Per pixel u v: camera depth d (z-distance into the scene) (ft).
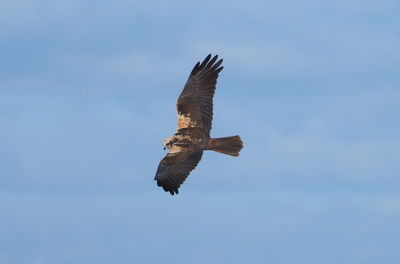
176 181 154.51
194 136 156.97
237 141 157.48
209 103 158.71
